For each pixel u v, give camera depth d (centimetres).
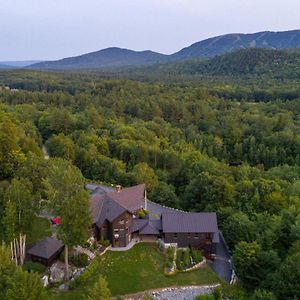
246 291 5906
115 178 10094
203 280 5975
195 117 18650
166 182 10269
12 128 8362
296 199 8275
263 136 15500
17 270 4428
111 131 15000
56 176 5641
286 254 6412
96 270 5884
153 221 7038
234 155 15038
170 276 5944
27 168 6900
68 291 5412
